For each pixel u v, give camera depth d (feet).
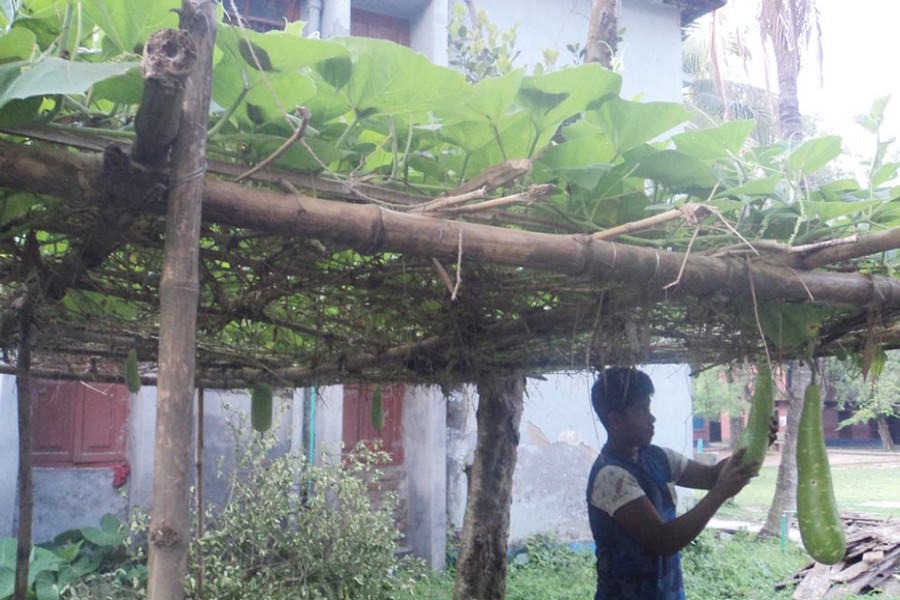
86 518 23.17
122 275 8.22
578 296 9.48
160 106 4.27
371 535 21.04
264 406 12.63
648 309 8.49
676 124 6.91
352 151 6.79
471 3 18.62
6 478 21.95
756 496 68.85
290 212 5.49
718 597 27.43
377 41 5.65
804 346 9.57
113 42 5.71
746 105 52.65
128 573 20.80
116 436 23.94
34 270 7.74
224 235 7.39
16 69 4.90
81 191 4.91
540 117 6.54
